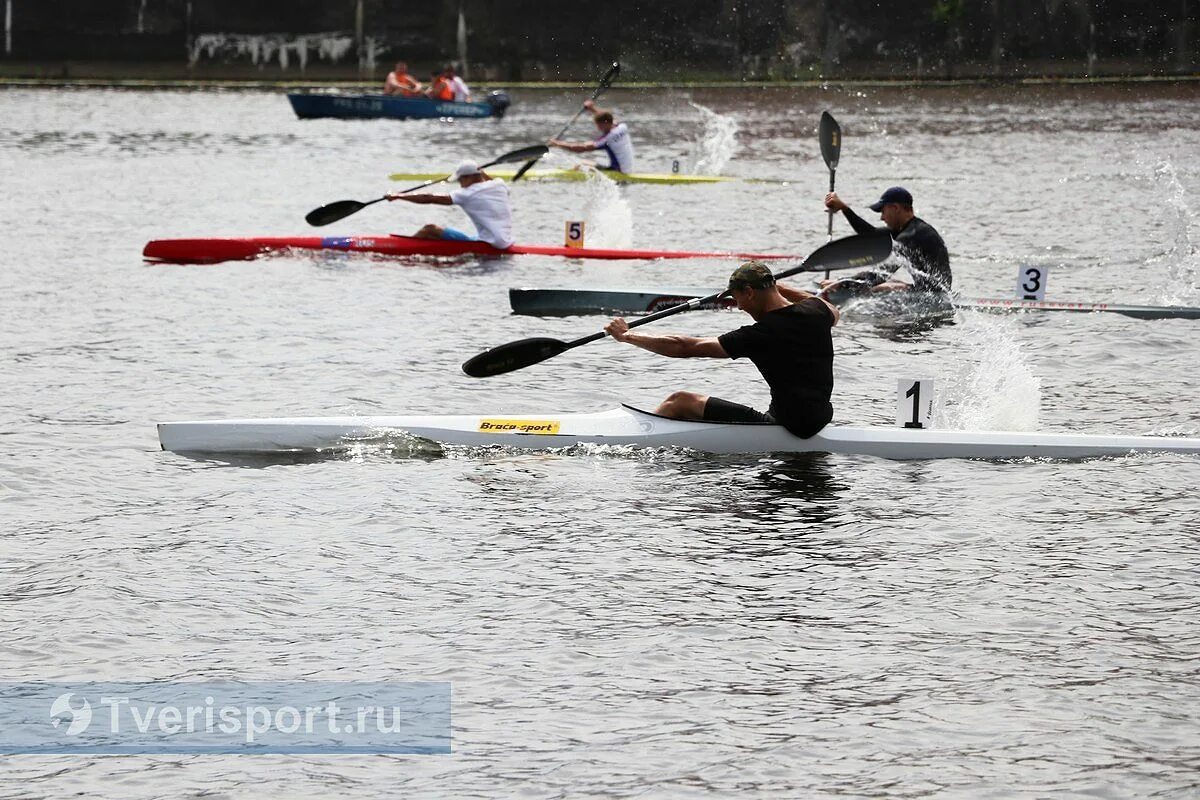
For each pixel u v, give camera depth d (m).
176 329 39.16
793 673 18.30
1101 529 23.27
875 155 90.38
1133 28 147.12
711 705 17.48
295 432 27.83
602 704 17.53
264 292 44.88
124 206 66.62
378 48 152.00
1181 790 15.45
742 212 66.00
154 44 152.88
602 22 150.88
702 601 20.56
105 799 15.71
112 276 47.88
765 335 26.70
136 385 32.91
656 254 52.06
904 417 27.50
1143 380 33.31
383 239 51.62
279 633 19.58
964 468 26.48
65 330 38.97
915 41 149.25
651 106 130.38
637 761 16.23
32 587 21.05
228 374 33.94
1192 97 131.25
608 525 23.64
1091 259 51.62
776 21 149.75
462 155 90.62
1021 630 19.48
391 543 22.89
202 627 19.75
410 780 15.95
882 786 15.64
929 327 39.16
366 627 19.77
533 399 31.73
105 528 23.55
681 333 39.94
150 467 26.75
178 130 106.88
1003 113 119.44
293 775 16.11
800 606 20.38
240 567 21.84
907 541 22.83
